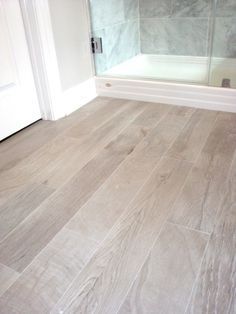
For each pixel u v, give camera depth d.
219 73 2.13
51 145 1.66
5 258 0.99
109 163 1.47
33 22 1.67
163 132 1.71
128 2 2.45
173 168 1.40
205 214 1.12
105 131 1.77
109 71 2.35
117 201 1.22
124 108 2.06
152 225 1.09
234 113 1.88
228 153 1.48
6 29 1.61
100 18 2.17
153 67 2.44
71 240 1.05
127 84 2.15
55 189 1.31
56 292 0.88
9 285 0.90
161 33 2.63
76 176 1.39
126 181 1.33
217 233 1.04
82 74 2.12
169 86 2.01
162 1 2.50
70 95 2.03
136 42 2.70
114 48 2.40
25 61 1.77
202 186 1.27
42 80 1.84
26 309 0.83
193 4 2.40
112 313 0.81
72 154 1.57
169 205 1.18
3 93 1.68
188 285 0.87
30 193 1.30
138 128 1.78
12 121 1.78
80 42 2.04
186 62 2.50
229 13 2.28
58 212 1.18
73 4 1.90
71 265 0.96
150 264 0.94
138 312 0.81
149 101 2.14
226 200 1.18
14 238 1.07
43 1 1.65
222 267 0.92
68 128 1.84
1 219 1.16
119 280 0.90
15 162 1.53
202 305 0.82
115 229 1.08
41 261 0.98
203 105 1.97
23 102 1.82
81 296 0.86
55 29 1.80
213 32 2.38
